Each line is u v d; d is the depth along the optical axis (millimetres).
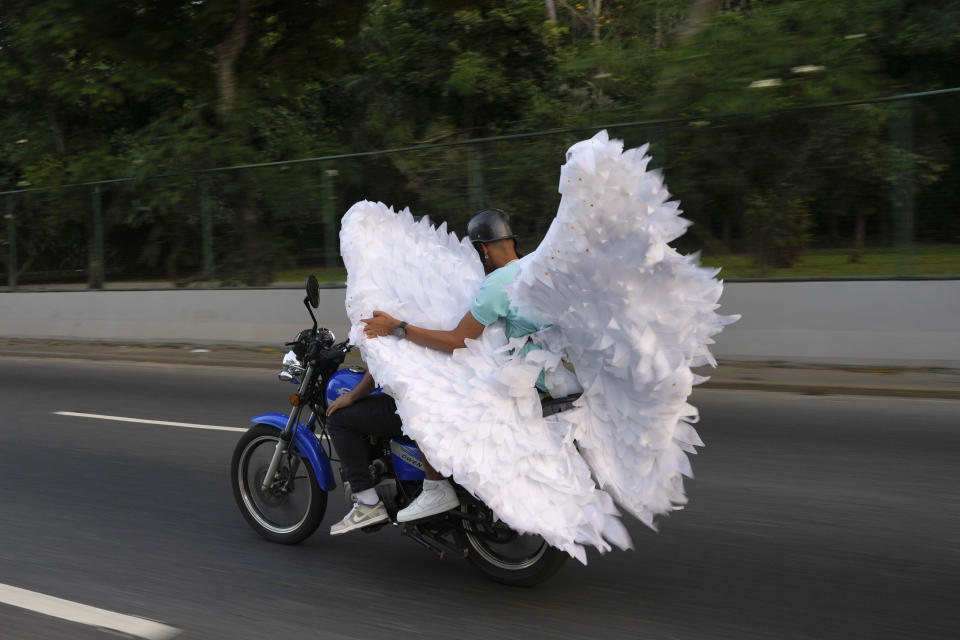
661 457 4539
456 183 13898
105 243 17484
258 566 5289
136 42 17672
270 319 15430
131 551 5590
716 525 5840
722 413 9250
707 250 12219
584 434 4551
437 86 24484
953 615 4422
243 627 4434
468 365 4570
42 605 4738
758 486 6691
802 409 9297
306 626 4438
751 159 11836
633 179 4062
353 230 4992
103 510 6492
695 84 13703
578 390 4621
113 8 17188
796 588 4793
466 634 4320
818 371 10953
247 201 15719
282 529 5723
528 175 13250
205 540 5785
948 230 10727
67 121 24875
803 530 5707
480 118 24703
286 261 15383
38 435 9203
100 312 17438
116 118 25094
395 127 25188
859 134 11203
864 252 11180
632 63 15750
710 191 12148
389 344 4680
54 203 18141
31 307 18359
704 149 12164
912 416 8820
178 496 6812
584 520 4441
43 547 5695
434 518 4906
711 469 7188
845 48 13820
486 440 4410
